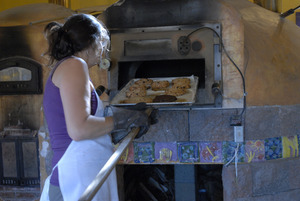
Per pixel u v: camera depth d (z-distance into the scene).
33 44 2.95
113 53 2.67
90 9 4.38
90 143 1.60
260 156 2.74
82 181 1.54
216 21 2.55
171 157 2.76
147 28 2.61
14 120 3.03
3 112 3.03
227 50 2.57
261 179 2.76
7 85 2.99
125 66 2.90
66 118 1.42
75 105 1.41
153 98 2.36
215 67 2.57
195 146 2.72
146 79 2.69
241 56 2.56
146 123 1.68
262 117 2.74
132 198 3.62
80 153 1.57
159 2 2.60
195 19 2.58
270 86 2.80
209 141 2.71
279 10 3.78
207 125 2.70
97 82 2.72
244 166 2.70
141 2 2.63
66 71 1.46
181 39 2.57
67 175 1.55
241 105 2.60
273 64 2.88
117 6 2.66
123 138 1.78
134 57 2.63
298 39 3.34
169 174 3.88
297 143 2.90
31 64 2.94
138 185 3.74
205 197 3.57
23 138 3.01
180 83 2.53
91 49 1.60
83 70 1.48
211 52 2.55
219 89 2.49
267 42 3.00
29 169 3.04
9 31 2.98
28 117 3.00
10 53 2.98
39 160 3.01
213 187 3.61
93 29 1.57
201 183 3.67
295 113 2.90
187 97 2.32
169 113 2.74
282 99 2.84
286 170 2.85
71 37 1.55
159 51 2.61
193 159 2.73
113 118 1.61
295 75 2.98
